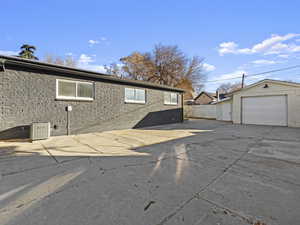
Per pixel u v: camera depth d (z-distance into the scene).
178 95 15.11
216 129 10.35
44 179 2.87
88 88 8.52
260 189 2.52
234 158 4.19
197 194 2.36
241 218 1.82
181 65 28.50
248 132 9.01
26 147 5.29
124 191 2.44
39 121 6.87
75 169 3.36
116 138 7.07
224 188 2.55
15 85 6.31
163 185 2.65
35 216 1.85
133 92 10.93
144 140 6.65
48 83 7.14
